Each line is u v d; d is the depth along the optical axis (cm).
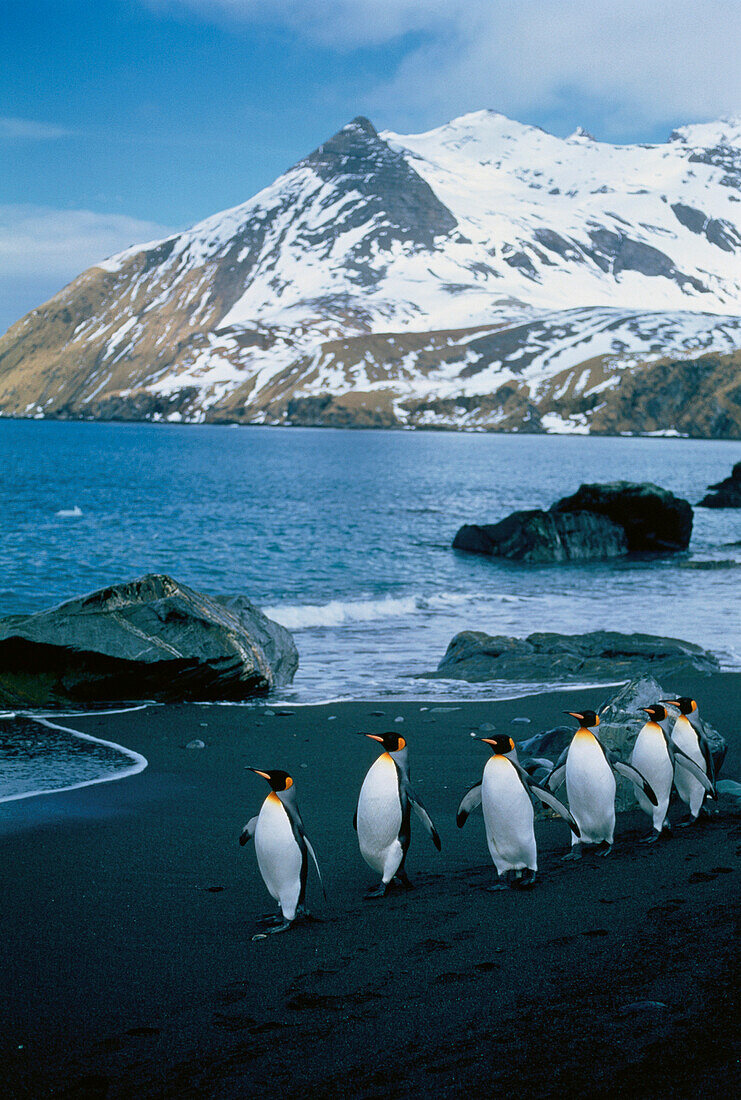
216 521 5750
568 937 636
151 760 1209
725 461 16562
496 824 756
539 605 3000
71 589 3228
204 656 1648
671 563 4556
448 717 1465
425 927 669
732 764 1150
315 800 1032
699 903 687
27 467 11344
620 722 1073
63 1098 462
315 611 2711
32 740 1316
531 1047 491
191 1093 465
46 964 613
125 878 780
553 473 12106
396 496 8231
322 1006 551
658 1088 446
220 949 638
